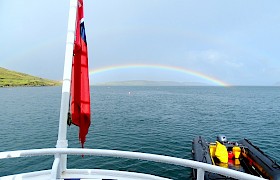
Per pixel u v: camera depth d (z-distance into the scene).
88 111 3.49
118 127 25.66
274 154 16.84
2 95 81.38
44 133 21.81
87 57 3.56
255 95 109.62
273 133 24.28
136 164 13.43
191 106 51.94
